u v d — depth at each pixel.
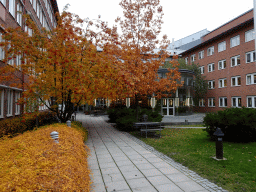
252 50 22.02
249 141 8.53
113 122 18.75
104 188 4.11
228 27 29.11
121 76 7.98
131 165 5.69
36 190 2.21
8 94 12.34
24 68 8.16
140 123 10.66
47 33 8.19
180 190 4.00
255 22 15.81
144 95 14.51
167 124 15.32
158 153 7.06
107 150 7.59
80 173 3.30
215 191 3.96
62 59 7.61
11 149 3.70
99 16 8.67
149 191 3.96
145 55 13.59
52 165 2.97
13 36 7.52
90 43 8.20
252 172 4.95
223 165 5.52
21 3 14.31
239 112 8.59
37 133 5.43
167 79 13.93
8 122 8.52
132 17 12.91
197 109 33.06
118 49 12.42
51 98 10.93
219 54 27.59
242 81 23.44
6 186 2.13
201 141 8.89
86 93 8.51
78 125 10.38
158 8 12.75
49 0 26.09
